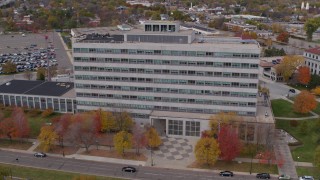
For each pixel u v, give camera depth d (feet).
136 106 594.65
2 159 501.97
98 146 536.42
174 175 457.68
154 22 598.34
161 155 509.76
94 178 410.93
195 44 564.71
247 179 447.42
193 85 565.12
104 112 566.77
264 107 601.21
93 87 600.39
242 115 563.07
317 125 566.36
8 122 545.85
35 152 522.06
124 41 588.91
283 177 444.14
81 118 532.32
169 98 579.48
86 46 580.30
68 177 453.99
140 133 515.91
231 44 570.87
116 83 589.32
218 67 549.54
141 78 578.66
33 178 451.94
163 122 578.25
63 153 511.81
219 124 527.40
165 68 565.53
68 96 650.43
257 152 508.12
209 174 459.32
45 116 641.40
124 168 468.34
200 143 471.21
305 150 518.37
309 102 632.79
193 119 552.00
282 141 546.26
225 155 474.08
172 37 576.20
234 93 556.92
